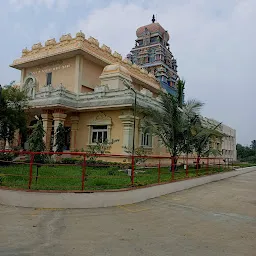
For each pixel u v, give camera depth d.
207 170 16.83
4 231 5.19
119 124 17.39
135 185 9.26
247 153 51.16
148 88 26.98
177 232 5.56
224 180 17.12
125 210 7.43
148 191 9.23
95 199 7.63
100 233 5.29
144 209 7.67
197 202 9.05
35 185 8.39
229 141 40.84
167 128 15.60
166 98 15.72
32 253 4.15
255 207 8.55
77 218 6.38
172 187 10.89
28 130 20.58
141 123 17.86
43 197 7.34
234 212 7.73
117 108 17.06
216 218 6.94
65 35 20.23
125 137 16.80
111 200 7.89
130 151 15.17
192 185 12.84
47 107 17.75
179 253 4.36
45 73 22.17
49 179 10.16
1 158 14.66
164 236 5.25
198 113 16.62
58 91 17.75
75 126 19.33
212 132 17.58
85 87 20.64
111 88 19.28
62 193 7.41
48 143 18.28
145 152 18.03
